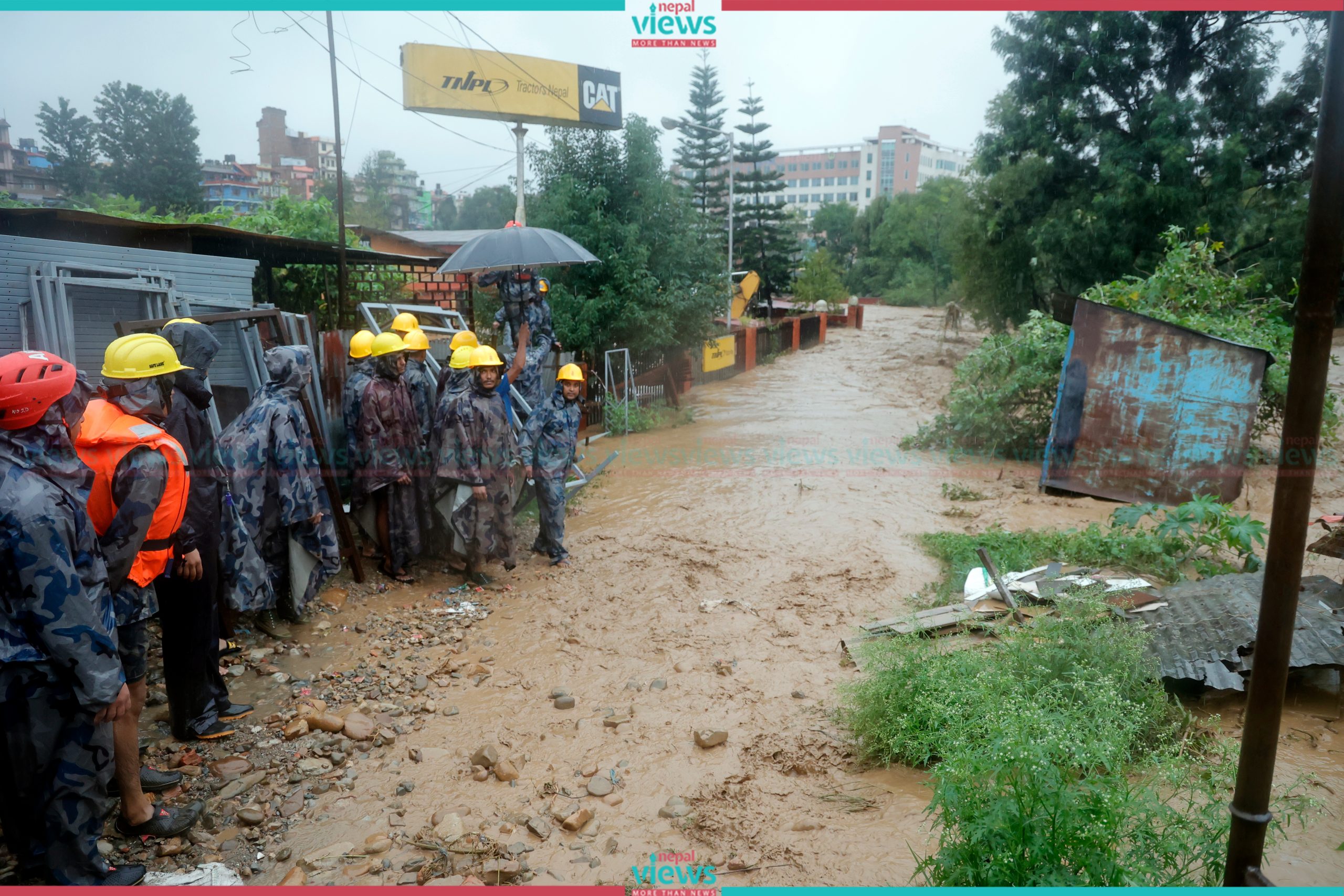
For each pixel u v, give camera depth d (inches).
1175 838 117.4
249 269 279.6
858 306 1535.4
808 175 5182.1
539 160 657.6
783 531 334.6
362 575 265.3
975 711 155.8
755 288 1256.8
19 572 107.8
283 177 3100.4
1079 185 971.9
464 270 302.7
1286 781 154.5
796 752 171.6
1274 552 90.3
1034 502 375.9
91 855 120.4
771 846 140.9
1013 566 270.1
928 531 331.0
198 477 165.8
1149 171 893.2
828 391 825.5
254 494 216.5
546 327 350.6
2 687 110.2
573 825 145.9
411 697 197.5
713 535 331.0
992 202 1037.2
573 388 293.6
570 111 625.6
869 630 224.1
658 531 337.1
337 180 377.1
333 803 154.6
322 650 220.1
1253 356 354.9
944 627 215.9
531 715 188.9
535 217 641.0
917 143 4970.5
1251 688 94.3
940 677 169.6
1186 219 863.7
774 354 1107.3
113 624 119.9
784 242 2030.0
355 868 135.0
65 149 1940.2
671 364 730.2
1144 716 161.9
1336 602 202.7
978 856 113.5
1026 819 111.6
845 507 371.6
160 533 140.3
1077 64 972.6
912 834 142.4
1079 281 960.9
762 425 619.2
